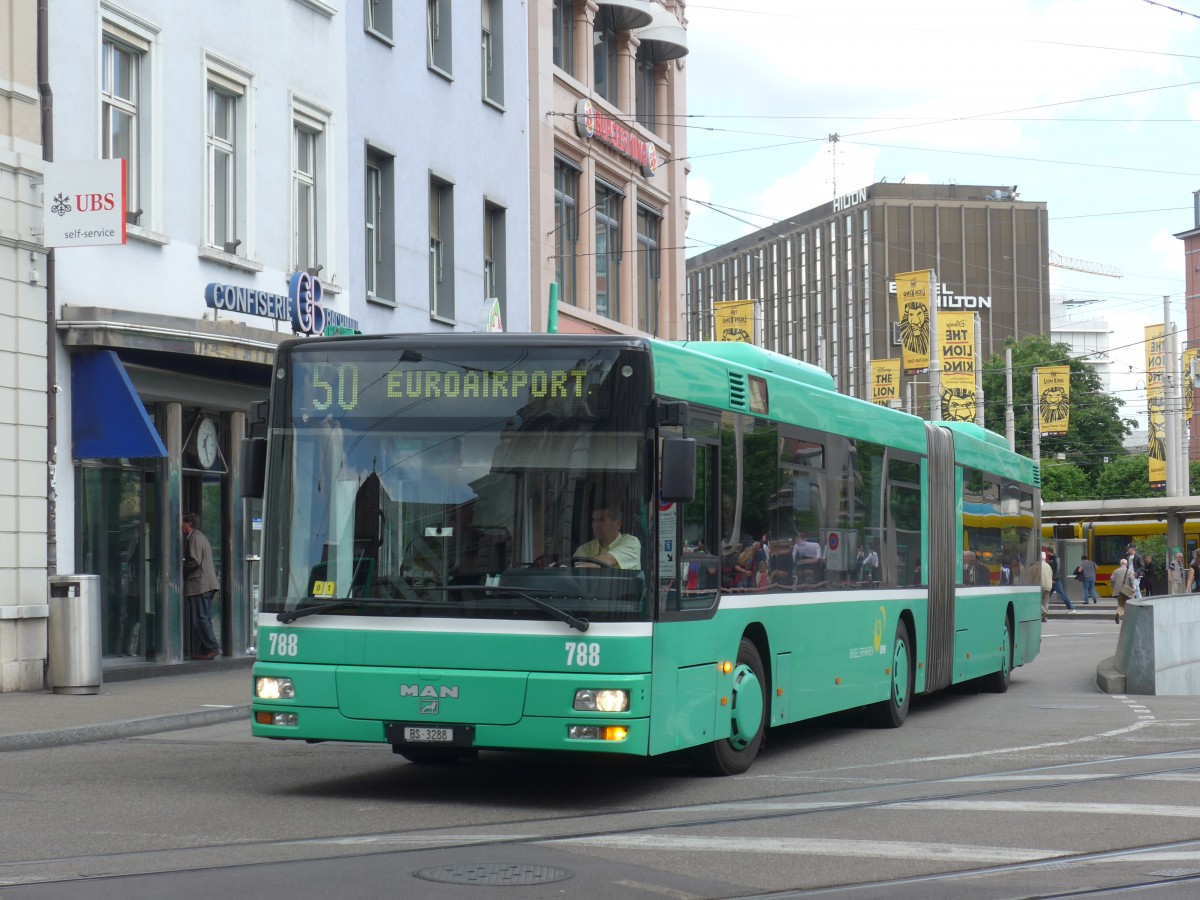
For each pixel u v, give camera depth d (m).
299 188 26.95
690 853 9.23
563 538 10.92
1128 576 45.12
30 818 10.29
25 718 16.08
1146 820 10.64
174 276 22.77
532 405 11.10
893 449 17.58
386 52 29.48
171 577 23.23
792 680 14.08
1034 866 9.02
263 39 25.33
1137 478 88.31
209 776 12.60
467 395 11.19
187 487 24.23
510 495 11.00
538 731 10.74
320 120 27.20
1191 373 71.62
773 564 13.64
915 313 45.00
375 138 29.00
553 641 10.77
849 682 15.71
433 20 31.94
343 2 27.92
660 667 11.07
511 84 34.44
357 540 11.17
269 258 25.47
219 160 24.58
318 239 27.34
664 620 11.12
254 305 24.08
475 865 8.70
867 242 136.12
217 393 24.23
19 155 19.50
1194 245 106.19
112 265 21.44
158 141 22.47
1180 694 23.16
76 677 19.06
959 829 10.21
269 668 11.23
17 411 19.50
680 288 43.00
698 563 11.88
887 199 135.38
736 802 11.34
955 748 15.24
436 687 10.86
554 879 8.38
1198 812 10.98
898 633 17.55
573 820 10.42
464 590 10.92
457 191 32.09
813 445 14.87
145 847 9.19
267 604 11.30
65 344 20.44
